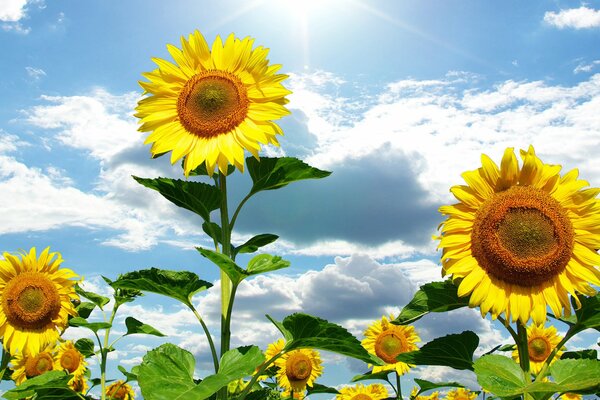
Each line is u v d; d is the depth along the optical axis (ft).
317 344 3.60
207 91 4.38
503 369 3.23
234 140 4.27
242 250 4.28
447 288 3.61
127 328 5.92
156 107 4.48
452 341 3.53
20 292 6.23
